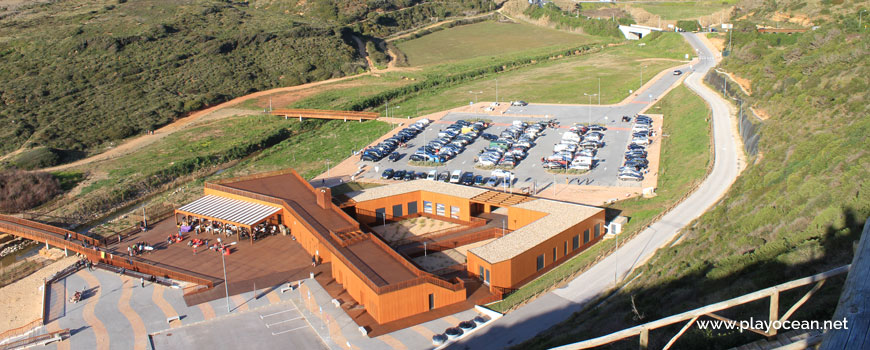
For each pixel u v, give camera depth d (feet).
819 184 158.92
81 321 177.88
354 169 317.01
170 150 371.97
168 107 458.91
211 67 543.80
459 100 460.96
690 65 497.05
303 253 216.95
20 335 172.14
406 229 239.50
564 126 371.35
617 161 304.09
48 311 184.65
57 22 607.78
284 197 247.50
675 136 329.52
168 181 326.85
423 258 211.61
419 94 496.64
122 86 487.61
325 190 231.91
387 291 164.66
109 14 640.99
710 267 141.79
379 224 245.45
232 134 402.93
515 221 226.17
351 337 161.99
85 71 506.07
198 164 347.77
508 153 313.32
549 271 195.11
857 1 544.21
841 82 264.93
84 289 197.57
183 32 600.80
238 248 222.69
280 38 614.34
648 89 443.32
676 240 193.98
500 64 577.02
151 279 201.26
